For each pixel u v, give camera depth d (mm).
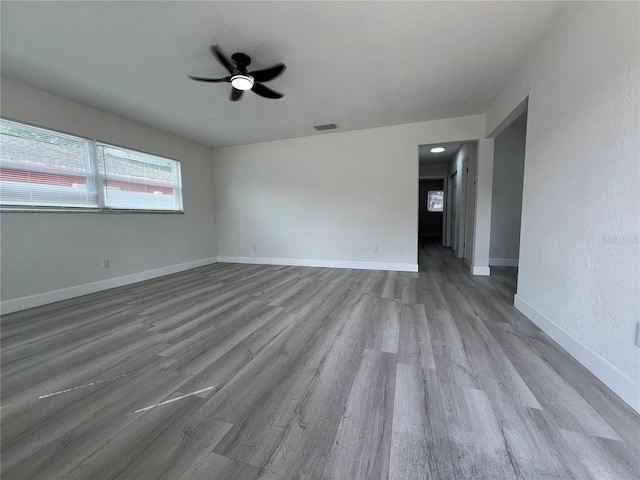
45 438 1148
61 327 2311
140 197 4094
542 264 2133
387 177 4457
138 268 4004
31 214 2871
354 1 1783
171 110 3527
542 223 2139
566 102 1828
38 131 2945
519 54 2375
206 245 5359
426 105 3498
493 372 1572
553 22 1972
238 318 2477
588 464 983
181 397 1402
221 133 4543
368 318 2438
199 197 5184
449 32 2096
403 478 947
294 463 1014
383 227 4562
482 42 2217
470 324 2268
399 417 1233
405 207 4414
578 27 1703
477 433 1133
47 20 1900
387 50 2322
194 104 3346
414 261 4449
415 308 2682
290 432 1160
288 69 2613
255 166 5258
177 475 974
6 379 1578
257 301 2971
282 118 3900
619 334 1366
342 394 1404
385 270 4570
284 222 5172
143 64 2480
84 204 3375
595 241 1547
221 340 2039
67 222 3174
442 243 8109
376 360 1726
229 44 2221
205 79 2350
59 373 1631
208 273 4520
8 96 2701
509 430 1145
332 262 4918
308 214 4992
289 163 5023
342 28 2045
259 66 2551
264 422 1220
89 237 3389
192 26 1998
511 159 4715
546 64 2094
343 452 1057
